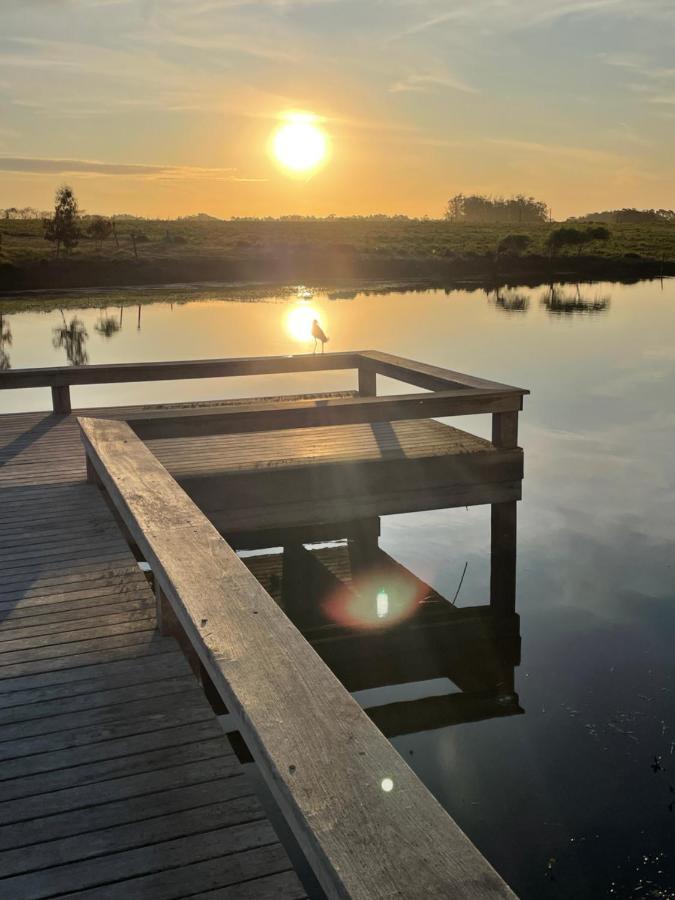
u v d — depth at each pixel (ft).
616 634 18.31
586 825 11.78
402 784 4.84
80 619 12.41
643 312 87.76
